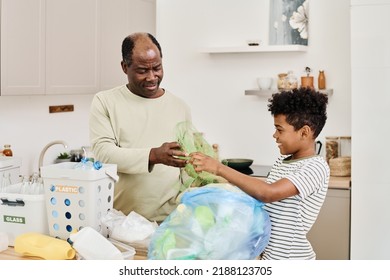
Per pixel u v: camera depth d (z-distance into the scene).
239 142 4.17
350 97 3.86
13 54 3.26
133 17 4.35
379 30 3.38
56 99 4.19
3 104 3.70
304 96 1.88
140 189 2.34
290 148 1.91
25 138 3.90
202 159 1.80
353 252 3.49
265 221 1.70
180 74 4.31
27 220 2.01
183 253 1.59
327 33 3.90
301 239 1.86
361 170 3.45
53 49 3.58
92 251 1.74
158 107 2.41
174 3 4.30
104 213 1.99
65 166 2.03
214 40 4.20
